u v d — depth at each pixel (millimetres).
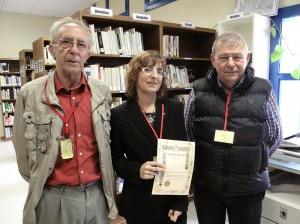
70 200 1299
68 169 1296
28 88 1321
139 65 1380
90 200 1351
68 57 1238
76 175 1302
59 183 1285
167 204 1436
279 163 1999
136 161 1417
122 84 2854
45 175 1259
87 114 1344
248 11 3174
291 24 2902
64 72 1281
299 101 2932
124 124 1414
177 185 1375
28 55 6391
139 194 1407
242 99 1501
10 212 2980
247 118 1486
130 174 1378
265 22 2902
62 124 1288
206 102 1575
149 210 1395
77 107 1327
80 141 1312
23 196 3414
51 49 1292
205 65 3666
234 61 1439
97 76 2682
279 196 2004
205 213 1654
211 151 1536
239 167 1484
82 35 1262
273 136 1605
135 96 1457
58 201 1294
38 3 6641
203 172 1596
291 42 2918
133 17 2750
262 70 2936
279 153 2035
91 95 1385
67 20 1278
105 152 1383
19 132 1354
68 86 1336
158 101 1462
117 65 3014
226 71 1458
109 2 6297
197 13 3994
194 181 1675
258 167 1515
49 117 1279
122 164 1432
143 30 3154
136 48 2924
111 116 1457
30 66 6418
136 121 1398
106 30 2781
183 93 3580
